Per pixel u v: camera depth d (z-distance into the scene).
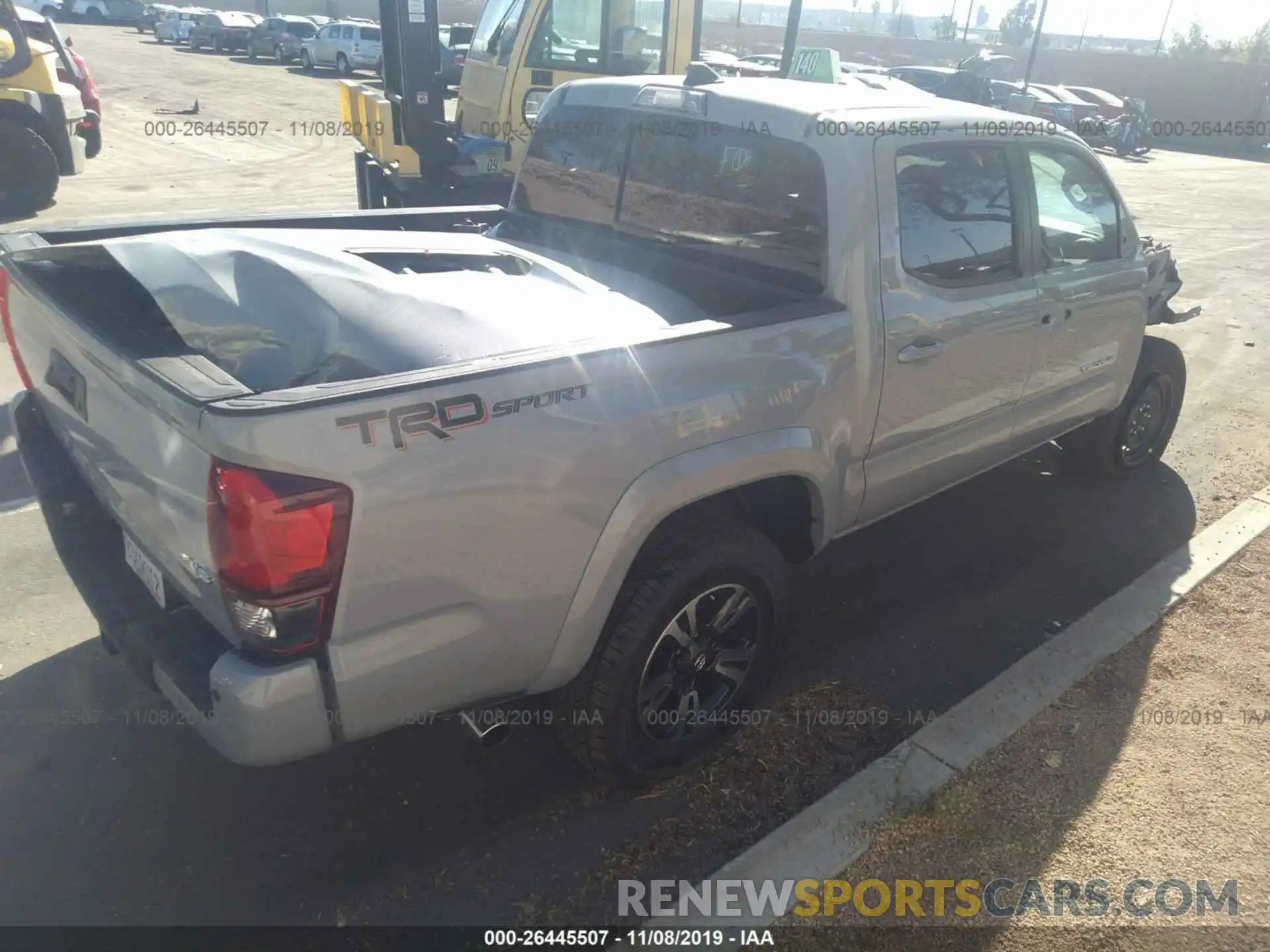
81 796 2.72
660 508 2.45
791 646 3.59
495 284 2.76
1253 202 17.62
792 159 3.02
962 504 4.84
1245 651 3.63
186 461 1.92
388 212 3.94
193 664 2.07
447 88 8.83
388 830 2.67
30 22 11.52
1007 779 2.92
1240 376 7.13
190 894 2.44
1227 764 3.03
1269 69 32.66
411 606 2.08
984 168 3.42
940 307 3.24
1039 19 30.94
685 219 3.40
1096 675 3.44
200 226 3.42
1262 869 2.65
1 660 3.25
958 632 3.73
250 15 35.34
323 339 2.25
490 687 2.35
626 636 2.54
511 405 2.10
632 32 7.52
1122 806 2.85
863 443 3.13
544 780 2.88
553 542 2.26
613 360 2.30
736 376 2.58
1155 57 37.94
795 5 6.28
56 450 2.93
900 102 3.38
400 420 1.94
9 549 3.94
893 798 2.81
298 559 1.88
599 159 3.71
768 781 2.91
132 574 2.52
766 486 3.01
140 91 22.42
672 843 2.67
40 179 10.23
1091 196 4.07
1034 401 3.97
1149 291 4.86
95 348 2.19
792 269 3.06
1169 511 4.82
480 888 2.50
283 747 2.01
